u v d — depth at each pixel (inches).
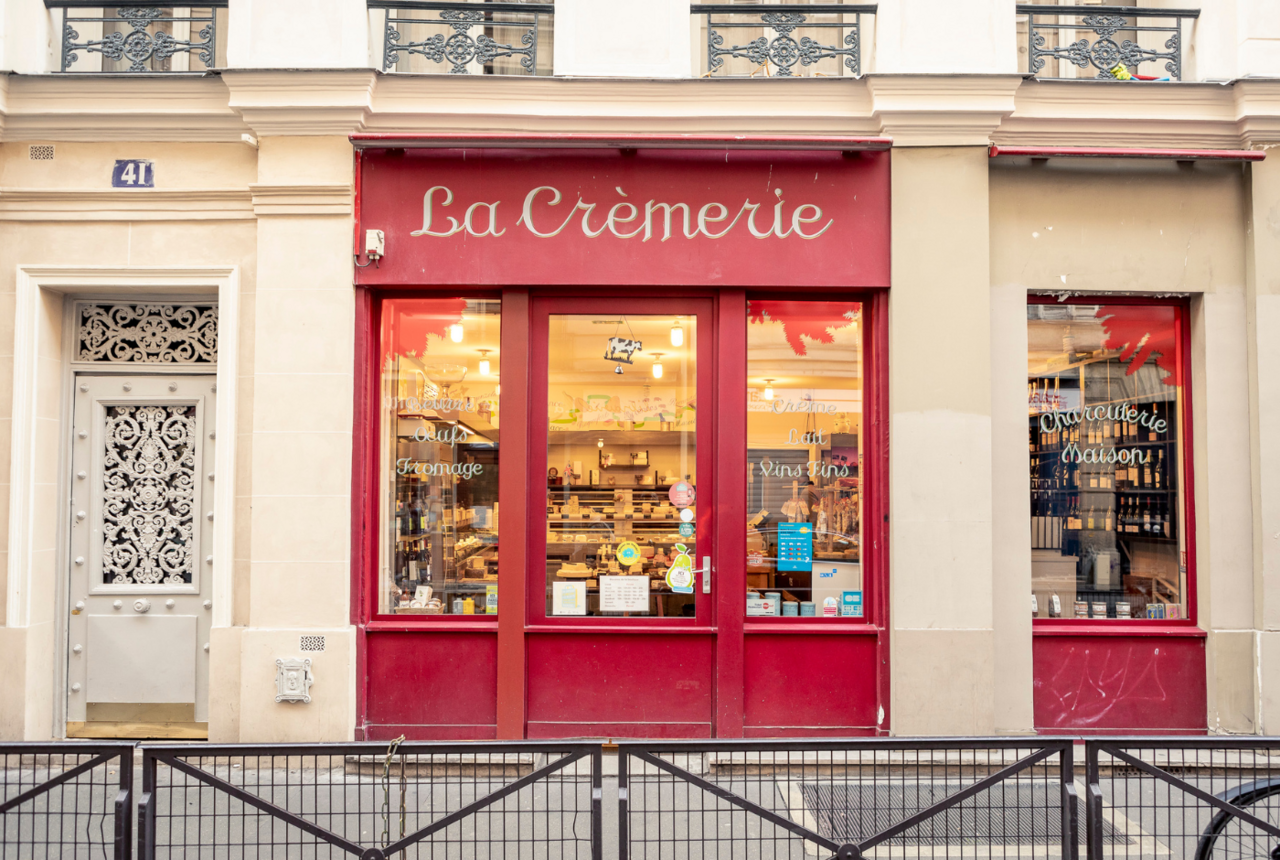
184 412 218.4
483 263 208.4
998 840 139.9
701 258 209.6
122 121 207.8
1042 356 221.3
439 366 217.0
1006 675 207.2
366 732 204.7
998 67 208.4
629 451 216.7
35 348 206.8
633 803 173.5
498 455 214.4
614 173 209.8
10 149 209.0
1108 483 220.8
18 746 113.5
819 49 212.8
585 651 209.2
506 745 116.5
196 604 215.0
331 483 203.8
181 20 212.8
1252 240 209.8
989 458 205.2
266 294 205.3
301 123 205.2
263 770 194.7
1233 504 211.0
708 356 215.6
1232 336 212.2
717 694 206.4
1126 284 212.1
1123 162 212.5
